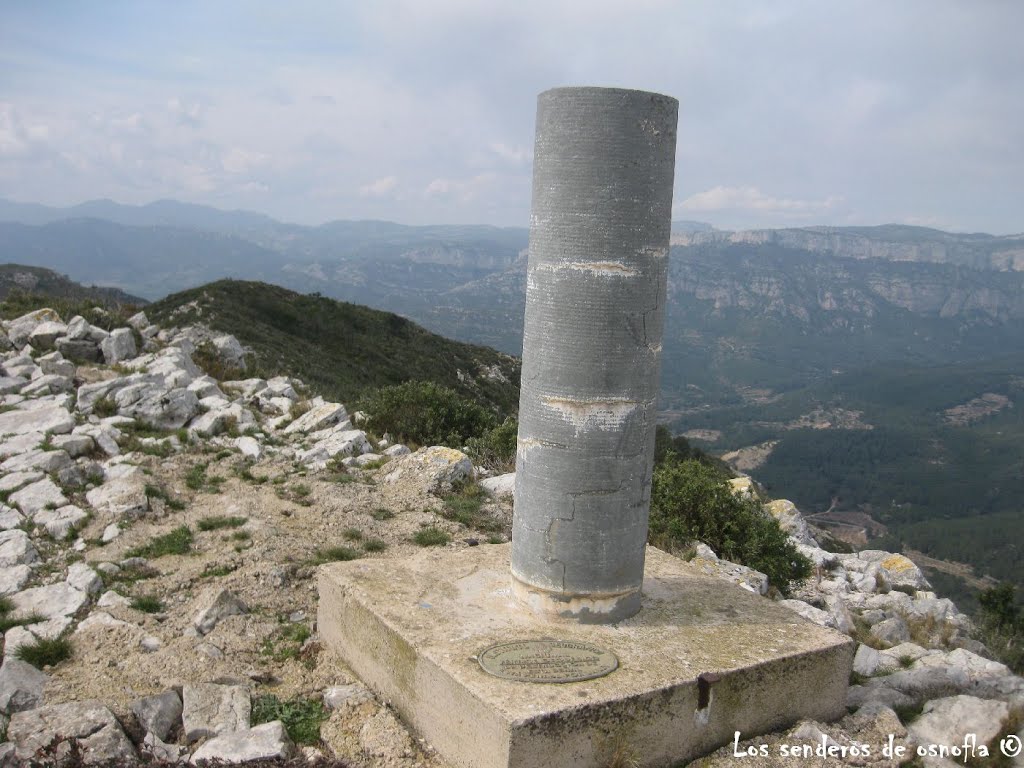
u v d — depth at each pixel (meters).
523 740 3.78
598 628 4.93
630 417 4.82
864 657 6.26
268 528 7.67
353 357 35.78
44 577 6.58
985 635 9.08
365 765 4.23
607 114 4.52
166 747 4.21
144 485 8.50
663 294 4.89
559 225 4.68
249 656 5.40
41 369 12.47
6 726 4.29
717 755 4.41
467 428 12.79
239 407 11.94
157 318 30.39
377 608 5.03
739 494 9.71
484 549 6.24
